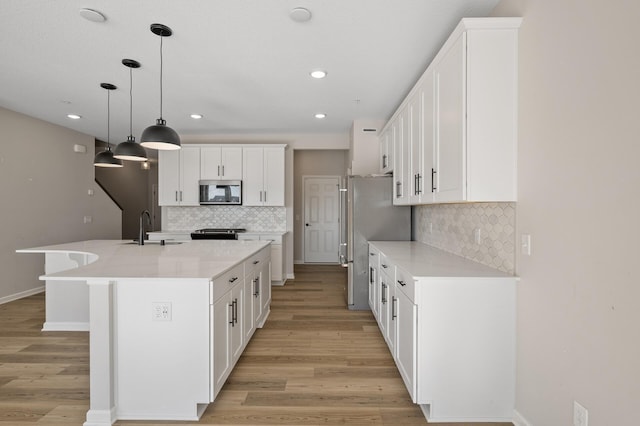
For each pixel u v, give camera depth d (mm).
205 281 1894
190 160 5422
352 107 4145
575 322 1441
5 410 2025
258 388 2281
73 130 5352
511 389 1919
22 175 4500
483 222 2297
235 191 5363
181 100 3881
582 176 1401
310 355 2793
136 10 2102
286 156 5758
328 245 7441
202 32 2367
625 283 1202
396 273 2428
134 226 8148
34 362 2660
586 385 1381
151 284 1918
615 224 1243
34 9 2086
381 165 4520
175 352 1920
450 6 2070
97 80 3271
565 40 1495
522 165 1823
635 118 1165
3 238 4258
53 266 3330
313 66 2943
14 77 3205
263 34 2396
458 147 1935
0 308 4043
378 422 1936
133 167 8125
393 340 2541
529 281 1780
